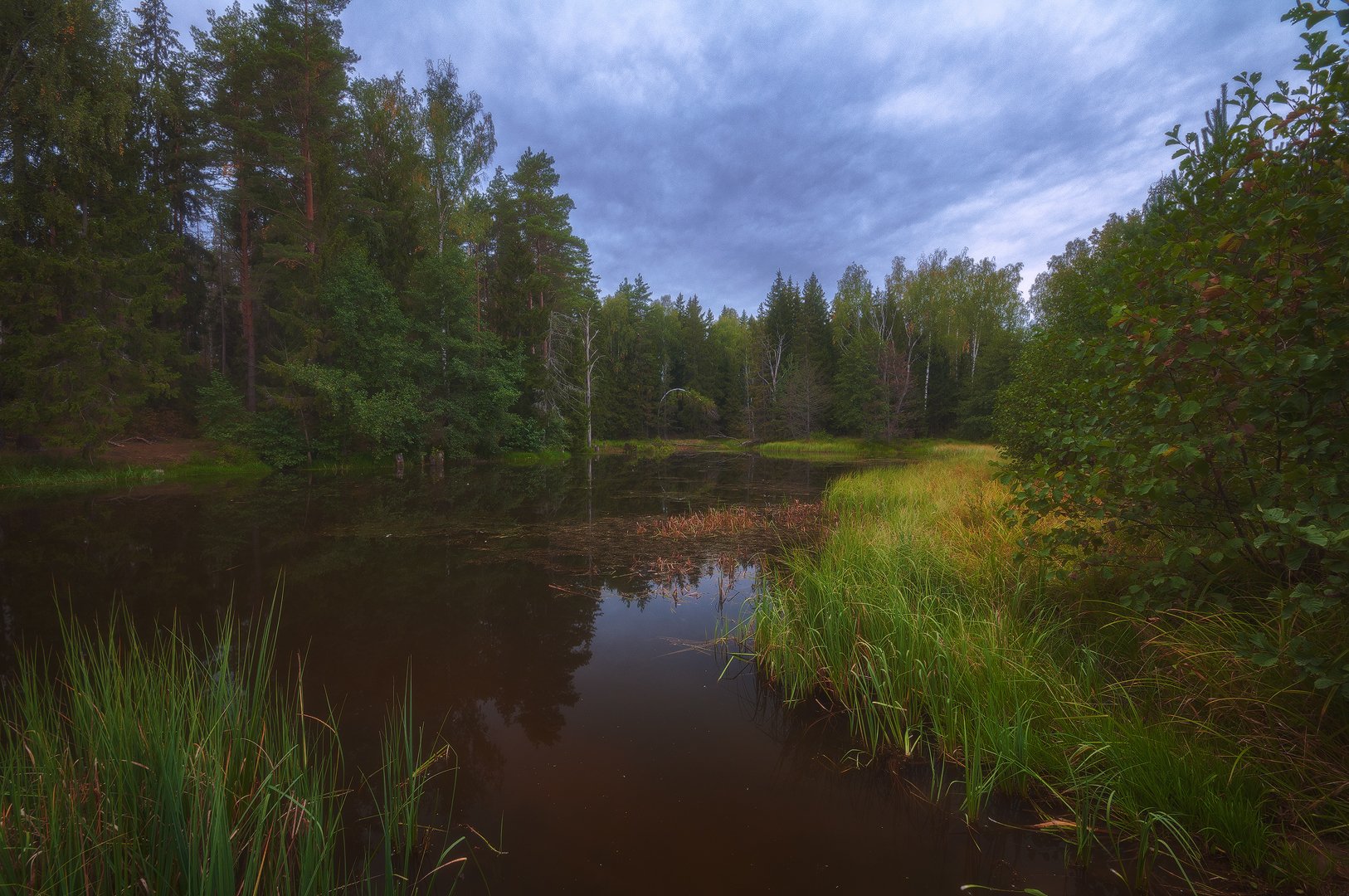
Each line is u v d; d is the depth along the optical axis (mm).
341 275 19062
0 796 2090
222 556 7863
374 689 4016
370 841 2465
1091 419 3426
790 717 3621
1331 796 2213
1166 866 2201
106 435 16047
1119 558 3445
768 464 25672
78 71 15164
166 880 1968
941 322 43156
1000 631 3643
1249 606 3078
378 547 8500
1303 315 2271
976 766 2617
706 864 2320
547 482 17484
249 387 21266
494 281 27453
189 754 2363
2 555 7742
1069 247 32594
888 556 5379
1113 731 2664
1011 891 2139
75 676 2982
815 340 49781
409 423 20594
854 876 2246
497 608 5812
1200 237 3104
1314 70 2533
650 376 48750
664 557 7895
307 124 21453
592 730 3451
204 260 26625
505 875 2264
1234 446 2693
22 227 15242
